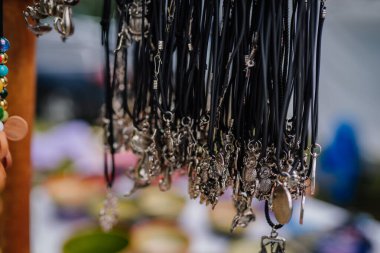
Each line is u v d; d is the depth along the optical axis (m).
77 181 1.60
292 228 1.38
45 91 2.36
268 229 1.40
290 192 0.69
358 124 2.07
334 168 1.95
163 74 0.72
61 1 0.69
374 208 1.84
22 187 0.84
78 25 1.50
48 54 2.17
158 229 1.34
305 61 0.68
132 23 0.73
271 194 0.69
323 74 2.12
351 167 1.92
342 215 1.52
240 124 0.71
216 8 0.69
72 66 2.30
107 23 0.76
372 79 2.12
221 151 0.72
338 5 1.02
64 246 1.19
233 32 0.70
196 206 1.63
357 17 1.67
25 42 0.80
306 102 0.69
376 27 1.92
